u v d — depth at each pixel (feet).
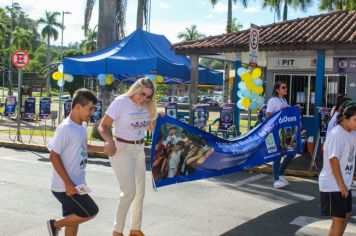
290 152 30.35
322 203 16.29
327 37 42.22
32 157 41.88
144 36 53.11
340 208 15.83
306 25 49.34
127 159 17.72
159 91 194.49
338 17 51.70
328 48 41.34
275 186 30.78
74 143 14.71
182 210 24.36
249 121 40.29
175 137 20.76
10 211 23.15
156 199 26.66
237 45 45.65
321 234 20.71
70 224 15.19
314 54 49.88
